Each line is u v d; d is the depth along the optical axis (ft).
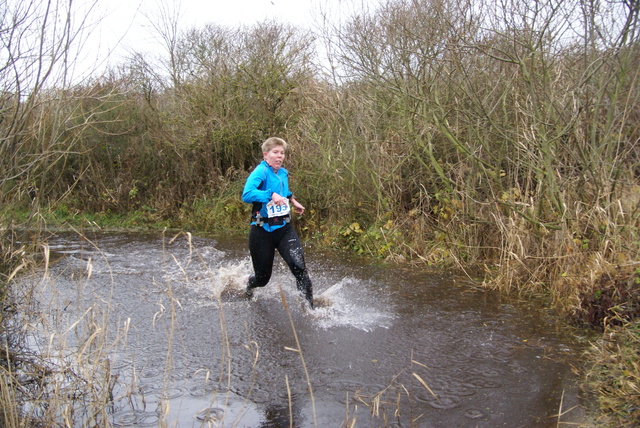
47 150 13.52
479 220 23.06
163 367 12.83
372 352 13.78
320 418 10.43
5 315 13.51
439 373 12.40
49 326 12.29
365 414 10.53
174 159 43.91
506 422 10.14
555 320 16.06
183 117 43.29
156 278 22.13
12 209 14.29
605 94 18.81
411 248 25.90
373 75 26.48
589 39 18.13
